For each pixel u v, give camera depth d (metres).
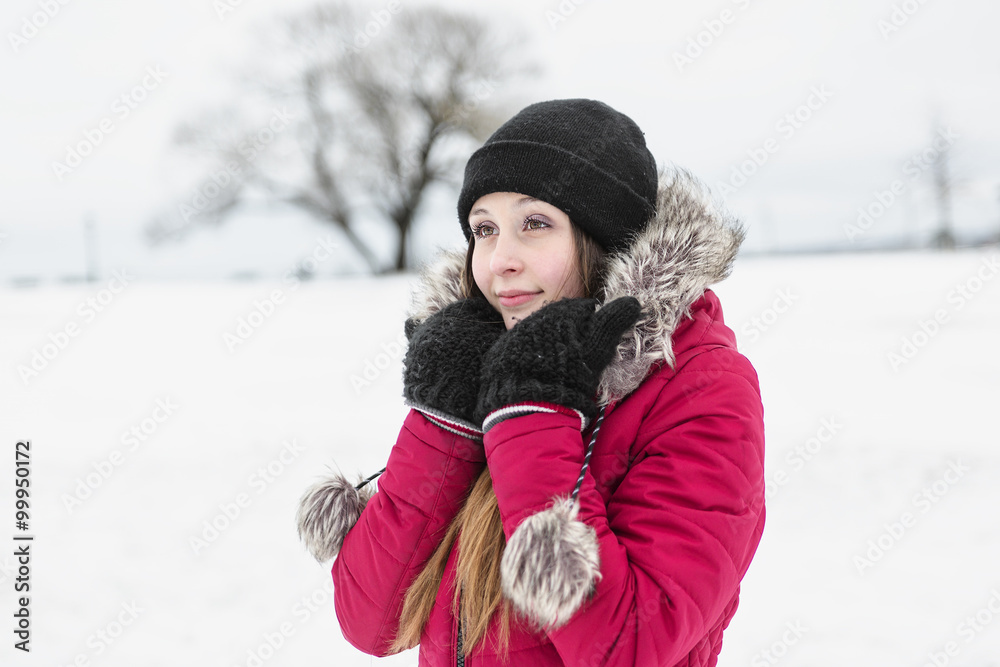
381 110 27.72
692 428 0.95
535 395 0.92
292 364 8.62
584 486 0.93
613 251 1.09
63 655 2.83
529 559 0.84
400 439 1.12
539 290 1.05
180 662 2.79
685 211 1.07
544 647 0.98
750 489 0.95
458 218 1.22
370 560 1.11
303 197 27.62
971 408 5.58
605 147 1.06
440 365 1.06
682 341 1.03
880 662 2.55
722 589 0.90
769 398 6.21
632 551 0.91
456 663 1.06
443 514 1.08
